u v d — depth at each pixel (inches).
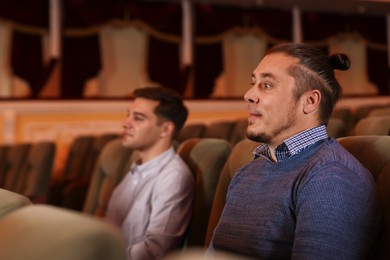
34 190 86.6
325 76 31.2
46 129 148.7
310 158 30.0
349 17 199.6
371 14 202.7
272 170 31.5
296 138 30.8
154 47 175.3
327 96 31.3
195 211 46.1
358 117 88.2
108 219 51.4
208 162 46.4
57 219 15.0
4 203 19.8
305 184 28.4
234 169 40.8
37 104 147.8
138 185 49.7
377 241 28.8
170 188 46.4
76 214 15.4
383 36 205.2
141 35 181.9
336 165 28.3
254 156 35.5
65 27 162.6
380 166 30.7
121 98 156.0
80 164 99.6
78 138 104.4
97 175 65.5
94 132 152.8
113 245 13.9
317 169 28.5
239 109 170.9
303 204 28.0
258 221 30.4
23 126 146.8
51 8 162.1
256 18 186.9
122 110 155.5
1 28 161.5
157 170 49.3
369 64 204.5
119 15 170.6
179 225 45.6
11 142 145.1
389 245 28.1
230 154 42.9
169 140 52.1
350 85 208.5
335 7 191.8
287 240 29.2
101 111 153.6
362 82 209.8
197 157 47.9
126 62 181.2
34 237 14.6
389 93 206.4
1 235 15.5
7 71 162.6
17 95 165.3
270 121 31.3
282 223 29.5
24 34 159.3
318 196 27.5
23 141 146.6
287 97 31.2
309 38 193.6
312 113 31.3
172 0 176.4
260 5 186.9
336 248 26.2
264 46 195.3
